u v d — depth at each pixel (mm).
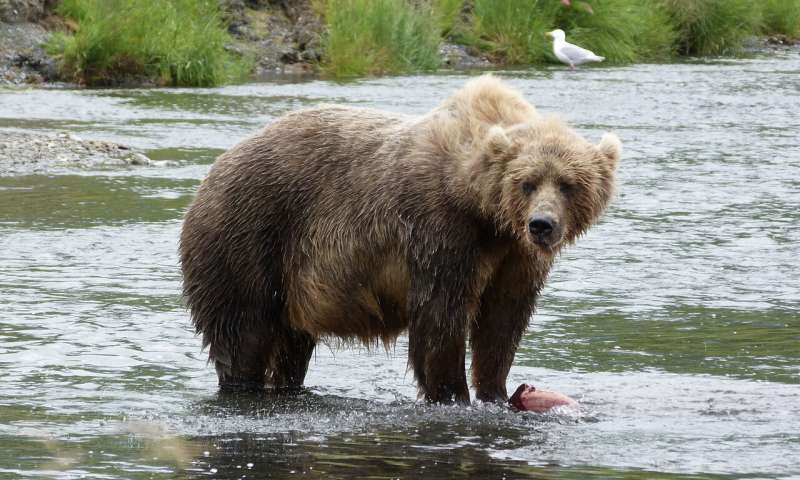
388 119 11320
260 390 11641
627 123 30641
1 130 27688
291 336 11797
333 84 38531
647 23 51031
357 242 10930
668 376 12031
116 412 10609
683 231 19172
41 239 18094
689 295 15438
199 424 10273
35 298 14750
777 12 58000
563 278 16281
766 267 16969
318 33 44719
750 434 10062
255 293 11367
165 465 9039
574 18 49062
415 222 10508
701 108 33625
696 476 8883
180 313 14359
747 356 12805
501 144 10125
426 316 10562
